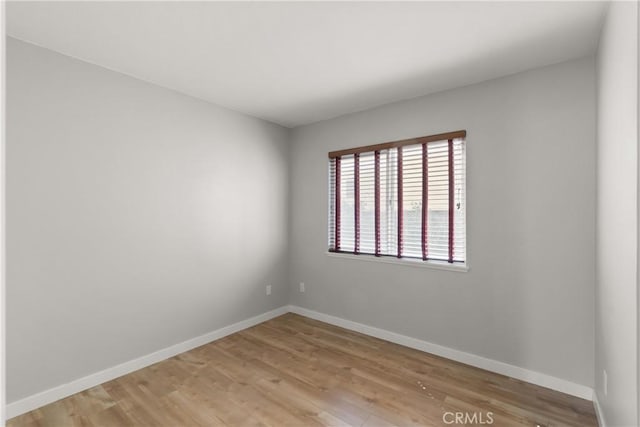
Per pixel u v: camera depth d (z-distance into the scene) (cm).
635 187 119
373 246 334
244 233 349
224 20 186
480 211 262
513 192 247
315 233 379
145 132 268
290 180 403
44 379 215
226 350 297
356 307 344
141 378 249
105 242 244
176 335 289
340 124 356
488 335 260
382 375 252
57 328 221
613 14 154
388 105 318
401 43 210
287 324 364
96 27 193
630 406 129
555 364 231
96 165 239
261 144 367
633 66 120
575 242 223
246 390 232
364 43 210
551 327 233
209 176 315
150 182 271
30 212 210
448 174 282
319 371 259
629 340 130
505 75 251
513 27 191
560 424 195
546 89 234
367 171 338
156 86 275
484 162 261
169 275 284
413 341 301
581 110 221
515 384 238
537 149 237
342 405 215
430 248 295
